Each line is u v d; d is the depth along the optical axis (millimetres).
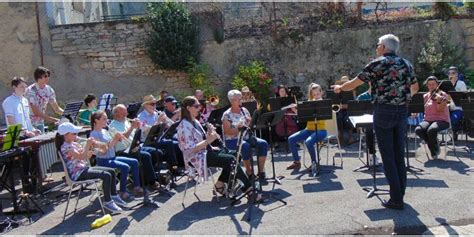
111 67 11641
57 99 11469
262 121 5266
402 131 4543
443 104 6914
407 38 11633
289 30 11750
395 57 4465
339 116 8531
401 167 4602
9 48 11211
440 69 11117
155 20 11344
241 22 12250
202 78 11266
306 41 11734
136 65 11672
